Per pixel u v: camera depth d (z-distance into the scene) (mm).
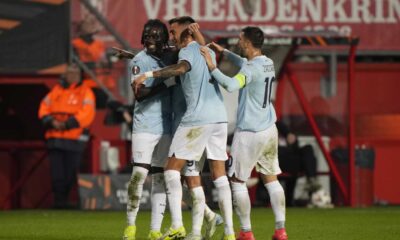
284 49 34375
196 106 20094
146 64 21172
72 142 34250
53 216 31156
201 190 20500
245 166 20500
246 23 36188
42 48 34438
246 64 20203
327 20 36750
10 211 34312
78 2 35094
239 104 20562
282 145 35500
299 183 36188
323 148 35625
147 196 33469
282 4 36406
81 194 33406
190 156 20156
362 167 36562
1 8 34281
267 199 35688
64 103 34219
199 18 35875
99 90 35812
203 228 25656
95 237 23672
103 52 35281
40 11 34438
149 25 21172
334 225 27172
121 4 35312
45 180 36969
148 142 21141
